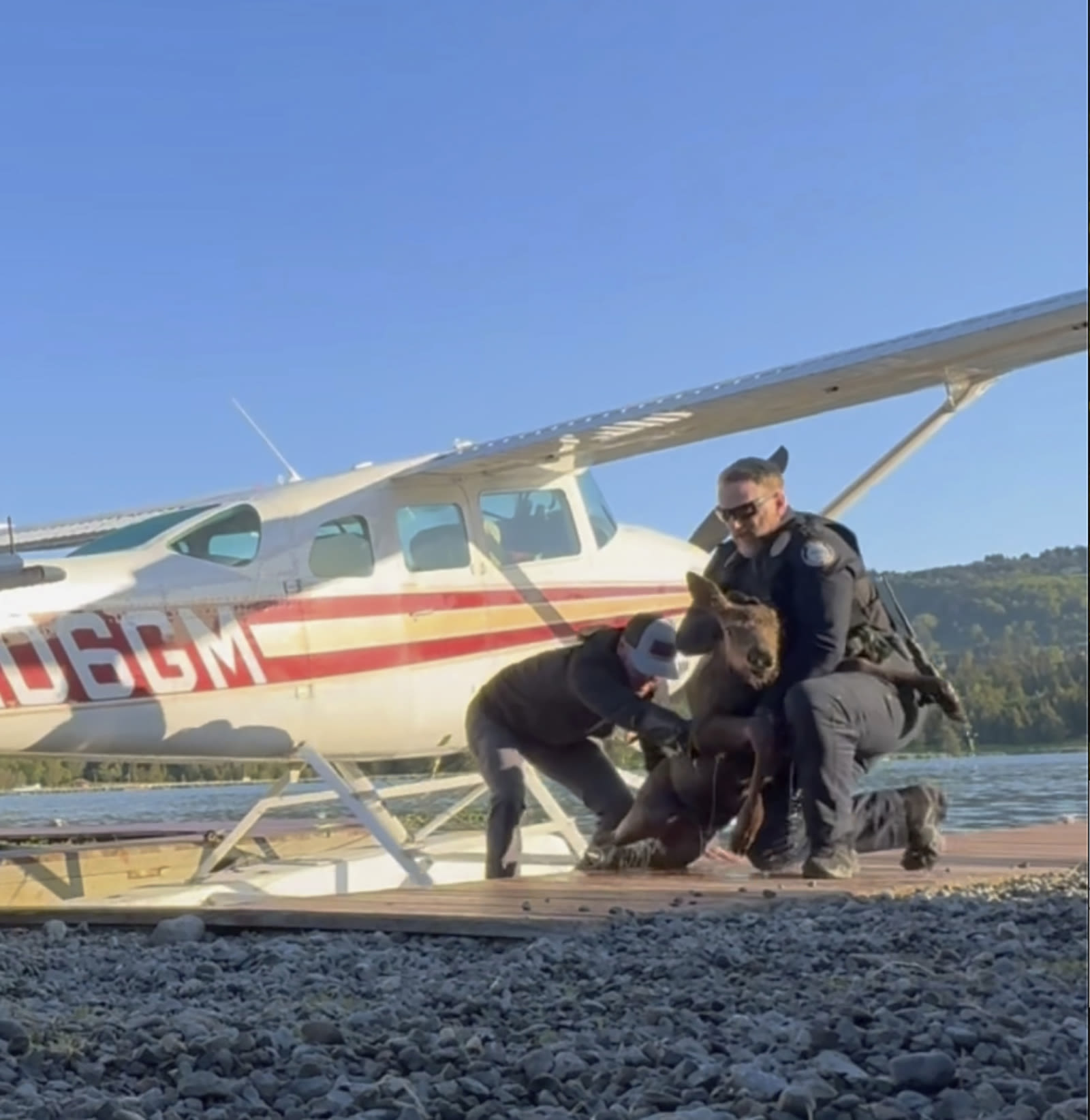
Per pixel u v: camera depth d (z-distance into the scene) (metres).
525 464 8.22
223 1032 2.78
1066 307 6.57
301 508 7.70
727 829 6.51
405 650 7.87
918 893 4.77
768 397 7.66
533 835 7.99
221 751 7.41
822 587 5.41
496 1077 2.46
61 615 6.83
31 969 3.96
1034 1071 2.36
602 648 6.25
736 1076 2.30
